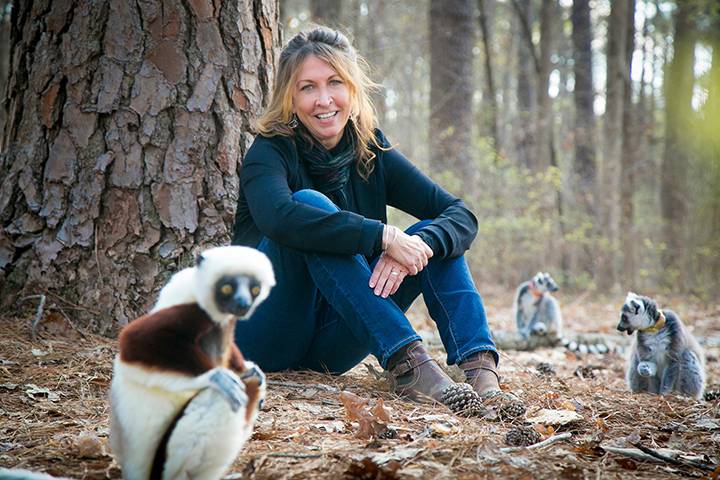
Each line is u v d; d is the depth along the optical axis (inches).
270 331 155.6
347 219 140.3
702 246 604.7
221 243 184.4
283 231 140.3
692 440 131.1
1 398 136.3
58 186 181.5
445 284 150.9
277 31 203.5
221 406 80.3
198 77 184.5
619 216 667.4
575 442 122.9
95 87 182.1
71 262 179.2
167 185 181.6
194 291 86.0
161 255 180.4
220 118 186.2
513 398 137.8
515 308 337.4
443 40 593.9
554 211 605.9
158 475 84.1
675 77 685.9
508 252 559.5
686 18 679.1
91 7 182.1
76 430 121.6
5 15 637.9
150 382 81.3
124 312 178.5
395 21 1002.7
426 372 140.9
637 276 618.8
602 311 484.1
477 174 577.9
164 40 182.5
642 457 115.8
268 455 108.5
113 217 180.1
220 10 187.6
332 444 115.8
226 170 186.4
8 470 86.3
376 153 167.9
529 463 108.5
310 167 158.7
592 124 738.8
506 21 1186.6
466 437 118.6
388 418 126.6
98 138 181.8
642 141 838.5
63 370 152.9
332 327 161.6
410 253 141.5
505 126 924.6
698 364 203.9
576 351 312.2
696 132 608.4
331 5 610.5
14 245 181.3
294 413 133.4
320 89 153.1
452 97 589.0
